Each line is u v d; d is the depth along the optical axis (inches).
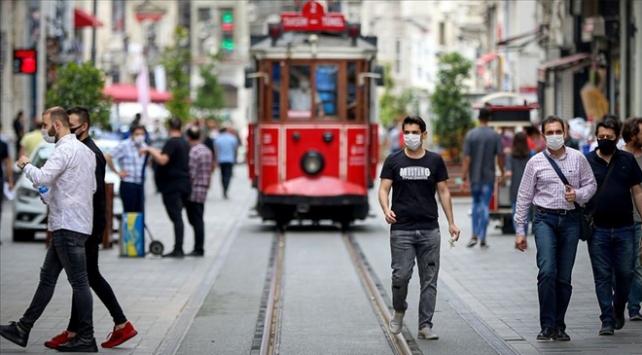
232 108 5157.5
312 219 1466.5
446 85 2198.6
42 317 788.6
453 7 3745.1
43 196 674.8
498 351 670.5
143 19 4773.6
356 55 1412.4
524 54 2573.8
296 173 1416.1
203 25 5118.1
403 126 709.9
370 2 4170.8
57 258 671.1
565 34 2078.0
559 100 2160.4
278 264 1107.3
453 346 689.6
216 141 2108.8
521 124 1486.2
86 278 668.1
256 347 697.0
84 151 663.8
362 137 1416.1
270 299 887.7
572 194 687.7
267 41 1419.8
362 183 1419.8
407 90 3673.7
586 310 807.7
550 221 695.1
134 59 3804.1
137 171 1148.5
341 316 813.2
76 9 2819.9
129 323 697.0
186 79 3575.3
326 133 1412.4
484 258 1119.6
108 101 1558.8
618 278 719.1
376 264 1102.4
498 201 1336.1
